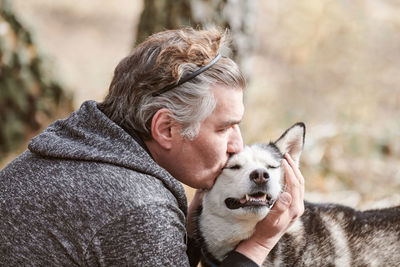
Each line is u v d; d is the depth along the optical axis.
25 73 5.60
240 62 4.30
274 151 2.63
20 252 1.76
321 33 8.02
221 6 4.12
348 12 8.14
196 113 1.93
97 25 10.13
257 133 5.27
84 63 8.34
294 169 2.25
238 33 4.22
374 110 6.75
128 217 1.71
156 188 1.82
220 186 2.50
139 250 1.72
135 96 1.97
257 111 5.77
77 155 1.80
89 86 7.36
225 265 2.12
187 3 4.08
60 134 1.95
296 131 2.68
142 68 1.97
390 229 2.80
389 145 5.79
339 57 7.81
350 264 2.67
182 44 1.97
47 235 1.76
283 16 8.86
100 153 1.81
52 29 9.62
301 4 8.34
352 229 2.74
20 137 5.59
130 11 10.95
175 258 1.79
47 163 1.85
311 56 7.97
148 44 2.02
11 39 5.55
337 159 5.28
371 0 9.52
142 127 1.98
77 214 1.73
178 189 1.92
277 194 2.40
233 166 2.47
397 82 7.35
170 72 1.92
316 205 2.77
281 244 2.56
